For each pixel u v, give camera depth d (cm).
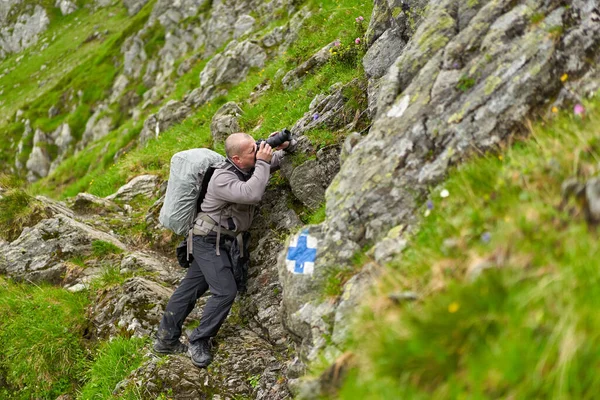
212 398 667
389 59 814
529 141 467
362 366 377
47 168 5878
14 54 10350
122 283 879
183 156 753
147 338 775
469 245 400
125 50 5872
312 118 902
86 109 5812
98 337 825
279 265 586
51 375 822
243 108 1483
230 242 742
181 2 5450
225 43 3241
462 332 336
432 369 332
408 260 443
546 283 326
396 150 542
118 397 696
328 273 539
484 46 544
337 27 1509
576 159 403
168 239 1054
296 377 564
